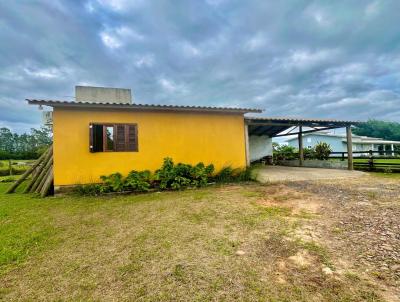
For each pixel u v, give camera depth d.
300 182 8.39
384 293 2.15
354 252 2.91
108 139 7.89
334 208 4.80
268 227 3.93
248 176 9.34
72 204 6.16
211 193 6.97
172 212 5.07
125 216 4.92
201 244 3.39
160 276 2.61
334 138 27.19
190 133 8.95
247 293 2.25
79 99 11.18
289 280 2.42
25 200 6.91
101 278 2.62
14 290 2.46
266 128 15.42
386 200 5.22
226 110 9.08
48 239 3.79
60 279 2.63
